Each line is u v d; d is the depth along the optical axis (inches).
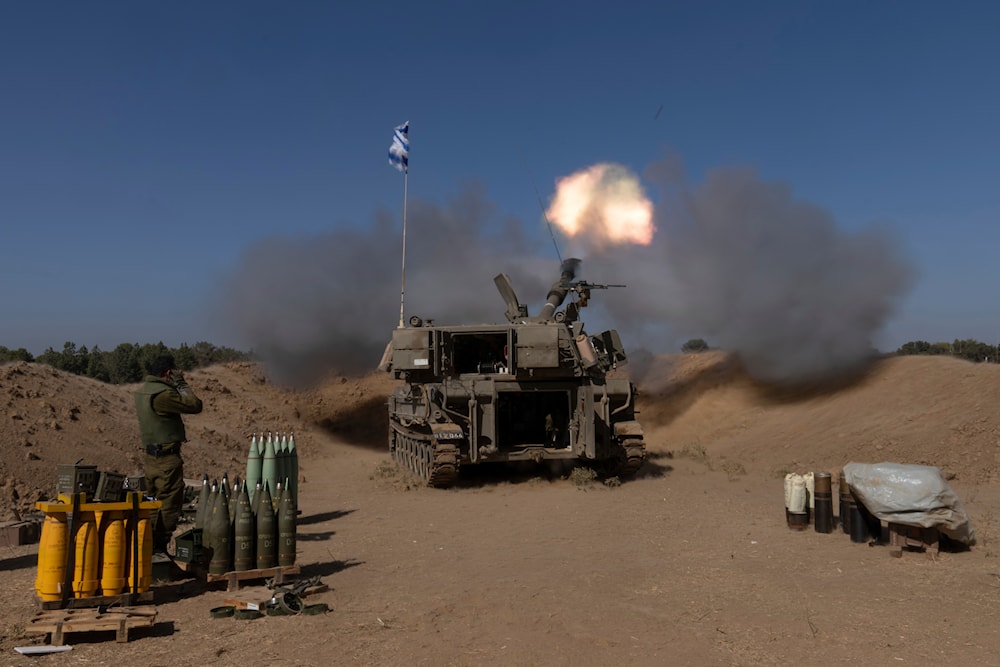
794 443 829.8
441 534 472.1
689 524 491.5
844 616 286.0
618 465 705.0
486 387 699.4
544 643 258.1
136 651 250.2
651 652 249.3
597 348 754.2
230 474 802.2
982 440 671.8
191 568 335.0
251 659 242.2
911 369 912.9
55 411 732.0
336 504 609.9
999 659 239.8
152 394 348.8
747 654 247.0
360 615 291.6
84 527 282.2
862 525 418.6
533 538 454.6
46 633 260.8
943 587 325.1
